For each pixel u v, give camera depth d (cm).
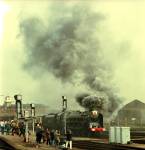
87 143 4994
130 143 4741
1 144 4956
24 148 4147
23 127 6147
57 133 4434
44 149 3997
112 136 4875
